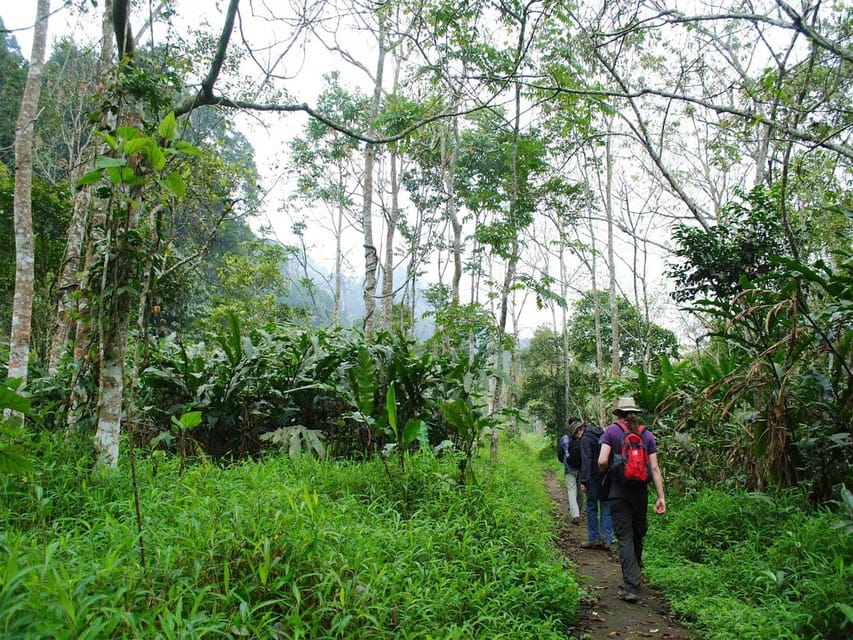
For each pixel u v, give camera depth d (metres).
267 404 7.48
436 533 4.26
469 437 5.94
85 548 2.99
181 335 7.25
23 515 3.55
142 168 4.69
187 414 3.85
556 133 11.16
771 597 3.95
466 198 17.59
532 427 35.59
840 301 5.27
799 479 5.83
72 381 5.87
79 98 15.80
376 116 14.73
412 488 5.51
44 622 2.05
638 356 22.64
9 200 10.88
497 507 5.32
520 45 6.85
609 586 5.01
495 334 10.62
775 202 8.34
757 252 8.09
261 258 18.22
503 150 11.89
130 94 5.28
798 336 5.69
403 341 8.32
